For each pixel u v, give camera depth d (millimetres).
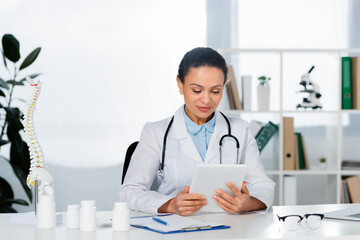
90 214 1684
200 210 2049
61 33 4602
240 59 4660
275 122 4125
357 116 4793
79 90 4625
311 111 4059
